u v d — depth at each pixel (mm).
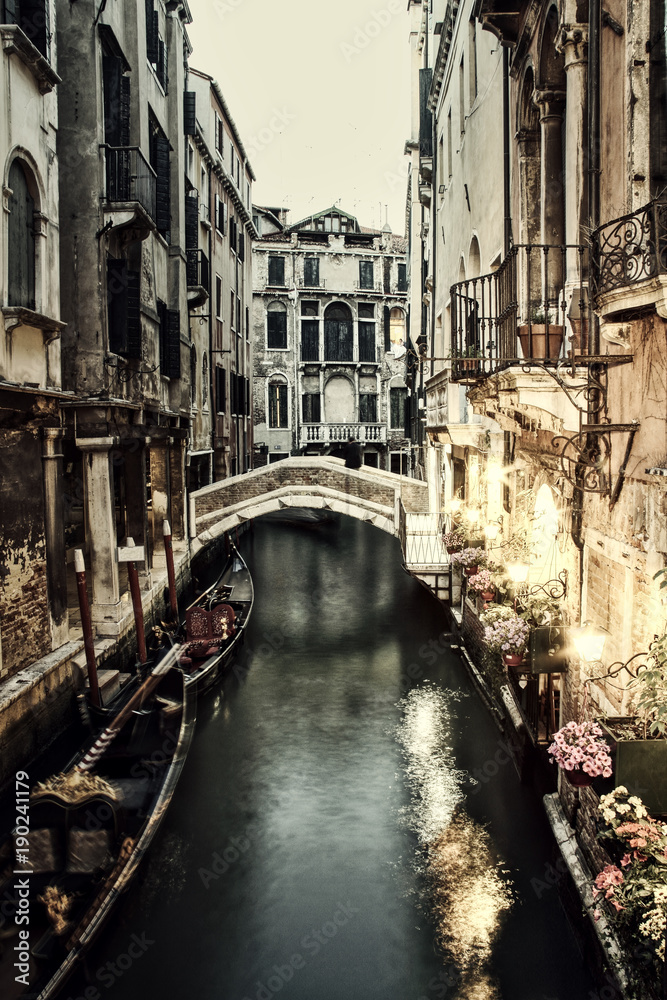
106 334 11094
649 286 3738
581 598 6113
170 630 13312
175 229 16453
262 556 26484
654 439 4426
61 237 10867
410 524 17531
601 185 5270
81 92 10750
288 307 37500
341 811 8391
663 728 4090
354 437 37281
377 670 13492
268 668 13727
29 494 8523
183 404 17438
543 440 7102
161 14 15484
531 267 7211
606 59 5172
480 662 11156
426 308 22219
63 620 9383
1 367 7641
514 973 5809
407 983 5789
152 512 16000
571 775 4395
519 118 7801
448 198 15242
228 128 27453
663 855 3779
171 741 8703
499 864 7184
